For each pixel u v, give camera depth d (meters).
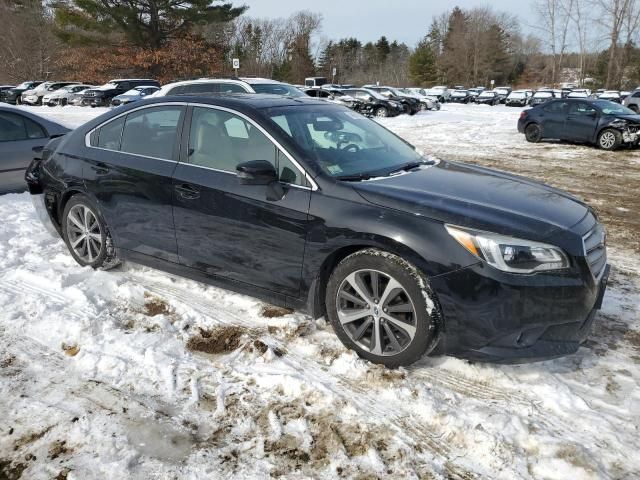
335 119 4.23
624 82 57.62
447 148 14.88
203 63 48.09
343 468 2.52
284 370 3.26
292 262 3.52
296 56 73.94
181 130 4.09
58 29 47.97
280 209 3.49
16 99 39.19
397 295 3.18
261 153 3.68
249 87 10.78
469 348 3.06
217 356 3.44
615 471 2.52
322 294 3.55
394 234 3.10
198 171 3.91
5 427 2.75
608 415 2.90
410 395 3.02
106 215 4.47
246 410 2.91
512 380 3.19
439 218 3.08
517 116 27.36
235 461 2.56
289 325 3.75
